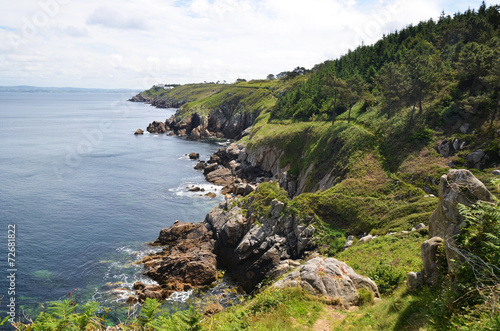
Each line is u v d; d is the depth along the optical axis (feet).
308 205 157.17
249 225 155.12
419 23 425.28
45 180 250.98
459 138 183.32
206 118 589.32
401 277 67.62
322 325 48.16
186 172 314.96
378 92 298.76
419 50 329.93
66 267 139.54
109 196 231.91
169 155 387.34
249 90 646.74
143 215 201.77
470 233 39.09
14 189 226.17
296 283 59.72
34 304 112.98
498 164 161.48
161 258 148.77
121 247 160.56
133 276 135.95
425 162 180.65
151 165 333.01
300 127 312.50
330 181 207.82
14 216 183.52
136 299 117.60
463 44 295.89
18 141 379.55
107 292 123.75
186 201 231.30
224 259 152.15
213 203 228.43
